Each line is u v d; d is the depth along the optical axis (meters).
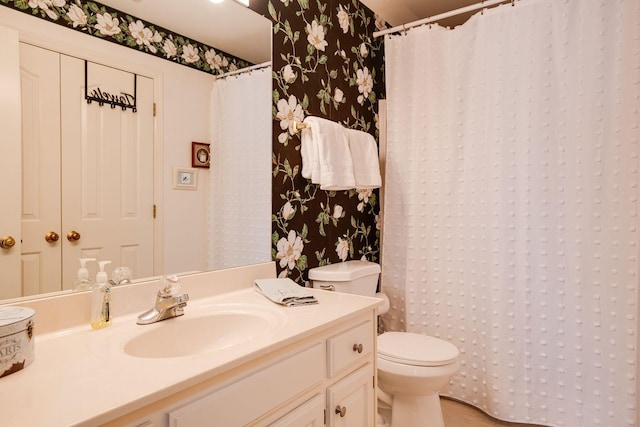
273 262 1.64
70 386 0.69
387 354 1.59
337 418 1.13
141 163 1.23
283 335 0.96
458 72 2.03
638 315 1.63
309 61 1.85
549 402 1.81
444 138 2.08
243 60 1.54
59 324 1.00
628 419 1.65
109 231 1.14
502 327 1.89
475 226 1.98
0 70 0.94
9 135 0.95
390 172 2.24
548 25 1.80
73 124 1.07
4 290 0.94
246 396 0.85
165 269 1.28
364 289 1.88
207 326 1.17
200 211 1.39
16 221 0.96
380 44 2.43
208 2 1.42
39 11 1.00
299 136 1.78
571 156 1.76
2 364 0.73
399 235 2.22
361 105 2.23
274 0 1.67
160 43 1.27
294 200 1.75
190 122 1.36
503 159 1.89
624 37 1.65
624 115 1.66
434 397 1.65
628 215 1.65
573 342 1.77
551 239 1.80
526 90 1.84
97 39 1.12
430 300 2.12
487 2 1.93
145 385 0.69
